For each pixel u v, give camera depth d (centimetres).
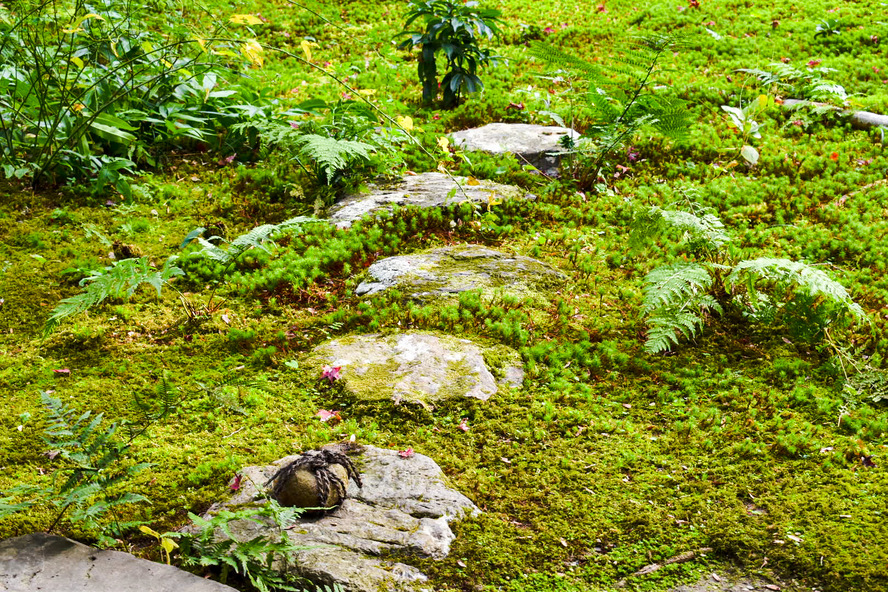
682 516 304
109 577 253
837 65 792
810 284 404
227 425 353
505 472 328
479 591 266
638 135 654
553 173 625
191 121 648
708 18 921
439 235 531
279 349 412
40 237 510
